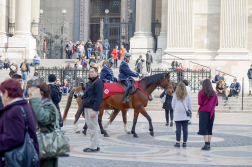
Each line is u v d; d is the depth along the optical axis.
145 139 11.19
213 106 9.39
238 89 24.06
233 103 22.17
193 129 13.99
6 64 28.19
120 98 11.57
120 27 40.62
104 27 36.47
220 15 29.69
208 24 30.17
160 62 30.38
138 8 31.20
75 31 42.22
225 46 29.47
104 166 7.43
